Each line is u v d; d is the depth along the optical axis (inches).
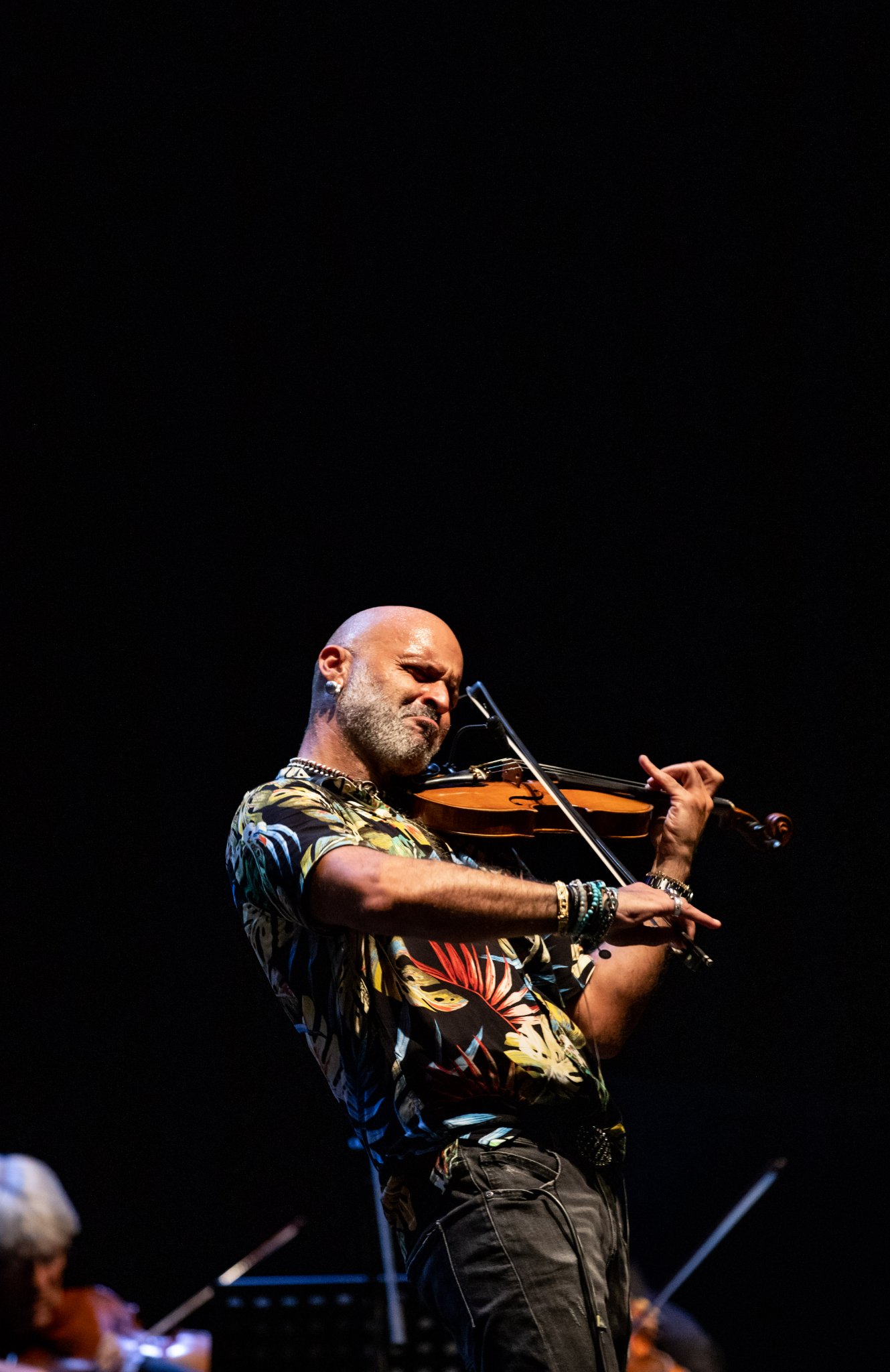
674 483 439.5
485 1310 149.0
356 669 193.2
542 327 443.2
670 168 430.6
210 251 429.4
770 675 431.8
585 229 438.0
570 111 430.6
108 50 407.5
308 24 418.3
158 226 423.5
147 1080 428.5
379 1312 207.5
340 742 191.3
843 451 427.2
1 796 431.5
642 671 438.3
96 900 432.5
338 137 429.4
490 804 192.1
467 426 445.1
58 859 431.5
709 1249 331.6
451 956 168.1
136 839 434.3
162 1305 415.2
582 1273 151.4
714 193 429.1
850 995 418.6
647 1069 429.1
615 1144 166.4
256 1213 422.0
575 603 441.1
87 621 434.3
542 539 443.5
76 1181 422.3
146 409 432.5
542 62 426.3
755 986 426.3
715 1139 418.0
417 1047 159.3
